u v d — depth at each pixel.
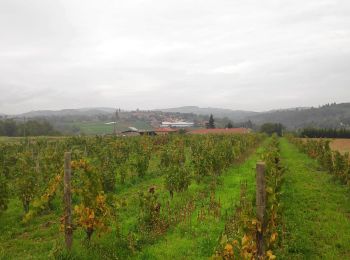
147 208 13.89
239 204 16.25
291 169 29.58
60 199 17.83
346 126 171.12
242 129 114.56
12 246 12.45
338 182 22.80
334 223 13.90
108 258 10.75
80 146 43.31
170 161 29.59
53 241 12.54
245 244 8.34
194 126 181.00
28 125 101.81
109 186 20.94
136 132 94.94
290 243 11.56
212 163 25.27
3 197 16.19
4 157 30.83
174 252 11.13
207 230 12.95
